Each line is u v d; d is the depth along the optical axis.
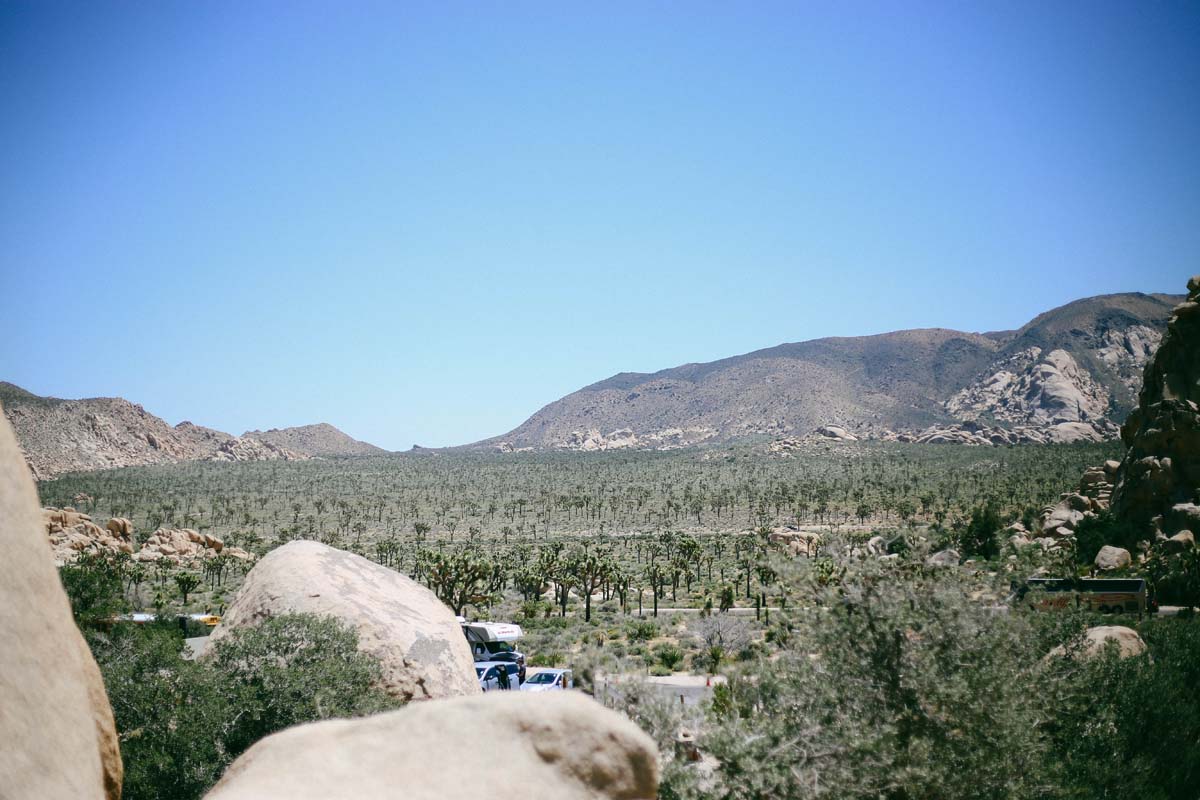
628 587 97.81
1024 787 9.97
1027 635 11.18
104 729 4.88
